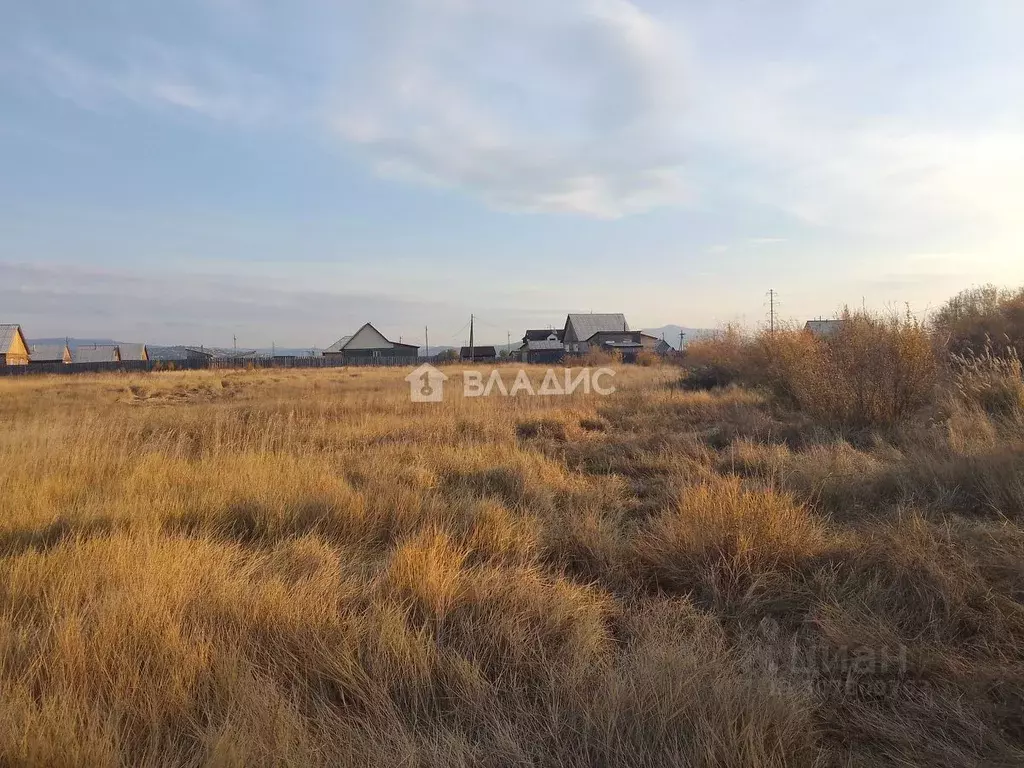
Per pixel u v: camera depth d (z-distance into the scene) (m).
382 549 4.57
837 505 5.27
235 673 2.50
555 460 7.90
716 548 3.95
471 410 12.77
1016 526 4.20
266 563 3.93
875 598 3.35
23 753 1.97
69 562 3.56
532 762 2.09
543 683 2.56
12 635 2.73
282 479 5.95
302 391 21.62
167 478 6.02
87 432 8.25
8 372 41.88
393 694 2.52
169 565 3.51
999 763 2.16
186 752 2.15
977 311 18.66
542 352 61.78
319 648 2.77
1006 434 6.70
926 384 9.10
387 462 7.16
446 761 2.07
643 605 3.49
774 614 3.40
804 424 9.76
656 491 6.34
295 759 2.02
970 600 3.25
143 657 2.63
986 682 2.60
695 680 2.44
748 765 2.00
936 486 5.23
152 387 26.56
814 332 14.58
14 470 6.06
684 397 15.30
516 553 4.24
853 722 2.45
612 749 2.13
